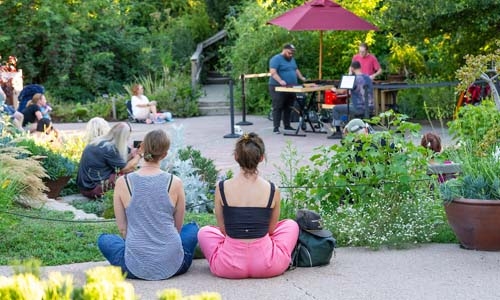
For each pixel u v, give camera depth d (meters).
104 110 21.11
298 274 6.32
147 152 6.23
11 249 7.09
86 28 23.34
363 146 7.79
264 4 21.94
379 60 21.23
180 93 21.70
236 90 21.69
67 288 2.86
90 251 7.09
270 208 6.10
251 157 6.03
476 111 9.45
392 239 7.21
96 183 10.11
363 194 7.67
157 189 6.16
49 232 7.59
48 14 22.86
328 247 6.52
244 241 6.09
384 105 18.11
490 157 7.62
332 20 17.83
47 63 23.39
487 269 6.39
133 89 20.56
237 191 6.09
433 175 7.87
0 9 23.03
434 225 7.63
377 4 21.30
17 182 8.48
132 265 6.11
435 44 18.58
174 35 25.44
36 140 12.13
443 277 6.20
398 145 7.75
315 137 16.20
